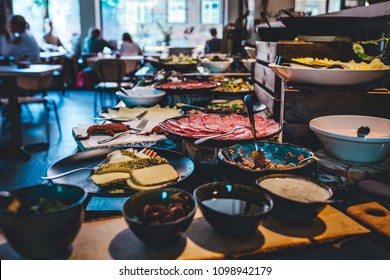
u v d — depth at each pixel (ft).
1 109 18.11
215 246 2.77
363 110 4.85
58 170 3.85
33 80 15.85
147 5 34.30
